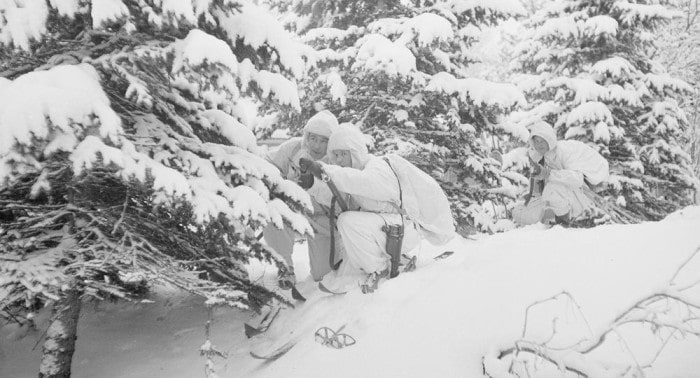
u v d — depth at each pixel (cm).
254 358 318
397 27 748
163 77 325
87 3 258
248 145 352
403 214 366
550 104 1027
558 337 237
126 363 348
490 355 228
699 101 1507
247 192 292
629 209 991
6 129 210
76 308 308
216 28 310
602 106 934
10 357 361
